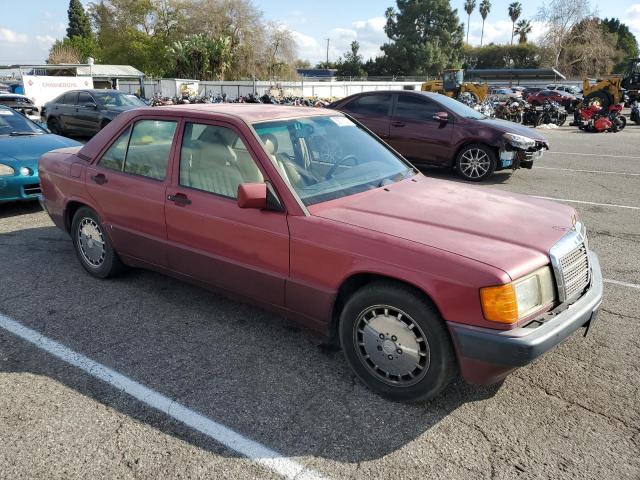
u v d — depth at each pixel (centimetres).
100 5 6272
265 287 335
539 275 268
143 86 4078
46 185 489
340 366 335
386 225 297
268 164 328
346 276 294
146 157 402
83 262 477
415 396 288
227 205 345
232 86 4003
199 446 263
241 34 5444
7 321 392
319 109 420
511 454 258
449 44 8281
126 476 243
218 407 293
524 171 1061
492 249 271
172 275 400
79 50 7088
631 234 625
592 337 372
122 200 412
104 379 320
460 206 331
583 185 916
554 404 297
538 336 253
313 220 308
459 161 952
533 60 8575
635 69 2998
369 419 283
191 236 368
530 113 2272
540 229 299
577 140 1670
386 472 246
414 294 275
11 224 646
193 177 369
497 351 251
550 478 243
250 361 341
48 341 364
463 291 256
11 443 264
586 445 264
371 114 1024
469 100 2847
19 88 2519
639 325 391
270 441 267
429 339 273
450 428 277
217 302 427
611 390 310
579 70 6488
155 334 375
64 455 256
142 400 299
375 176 374
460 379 322
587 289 305
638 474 245
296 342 365
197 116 372
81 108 1483
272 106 418
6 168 654
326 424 279
